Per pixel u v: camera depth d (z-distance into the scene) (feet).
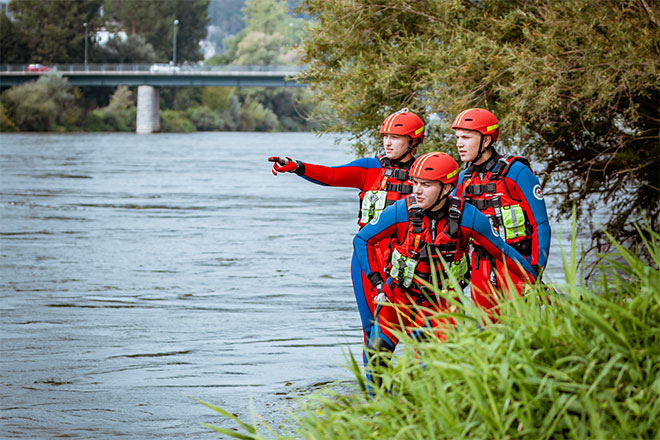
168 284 56.29
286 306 48.78
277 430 26.25
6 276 59.00
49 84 415.23
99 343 39.22
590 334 16.28
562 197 54.80
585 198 53.36
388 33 55.42
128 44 501.56
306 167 29.25
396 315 25.39
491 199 27.07
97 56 492.13
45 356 36.65
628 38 44.68
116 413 28.76
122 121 445.78
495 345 15.75
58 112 418.51
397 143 28.35
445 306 24.56
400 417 16.16
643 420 14.80
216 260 67.87
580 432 14.69
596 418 14.35
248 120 492.95
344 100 53.62
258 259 68.54
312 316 45.75
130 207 112.78
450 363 16.20
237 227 92.17
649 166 51.93
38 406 29.55
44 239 80.53
